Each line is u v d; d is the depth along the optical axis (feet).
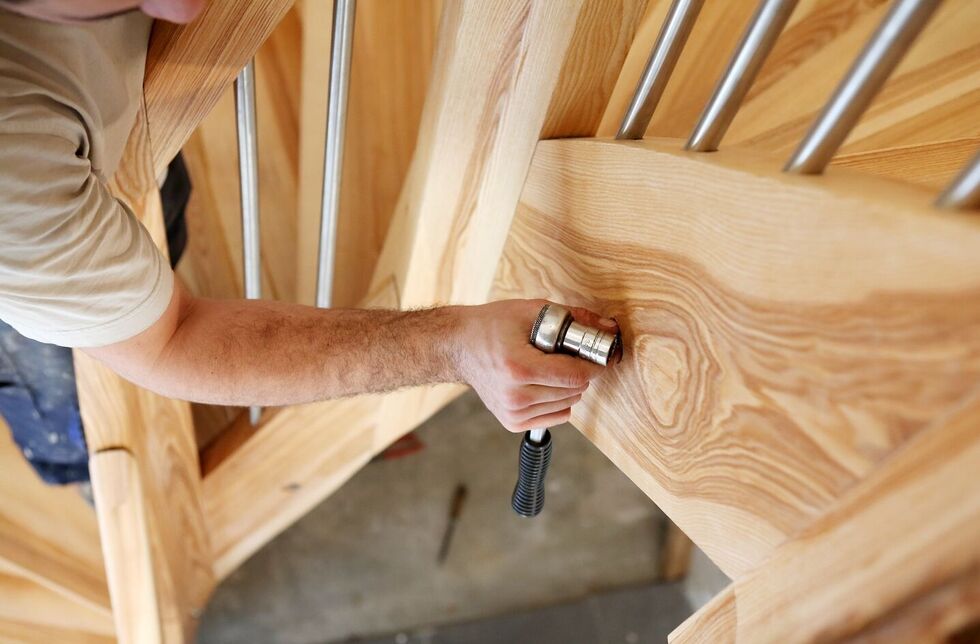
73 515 5.47
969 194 1.25
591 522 8.59
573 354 2.19
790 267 1.53
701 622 1.93
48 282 2.10
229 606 7.91
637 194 2.05
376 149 5.03
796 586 1.57
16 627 5.22
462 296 3.40
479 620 8.37
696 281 1.85
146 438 4.49
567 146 2.39
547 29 2.30
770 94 3.21
